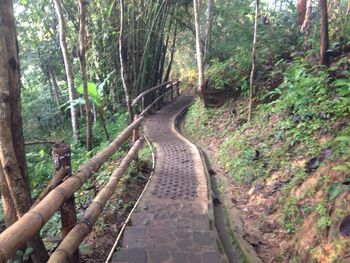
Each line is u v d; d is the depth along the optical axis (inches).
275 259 128.9
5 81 95.8
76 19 393.7
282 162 182.4
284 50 307.0
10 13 96.1
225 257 121.1
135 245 123.4
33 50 482.3
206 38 432.1
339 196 120.5
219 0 444.5
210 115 343.9
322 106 193.8
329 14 277.0
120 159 243.8
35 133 450.3
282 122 217.6
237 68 337.4
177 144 287.3
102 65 414.6
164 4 412.2
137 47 410.0
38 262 109.0
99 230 144.1
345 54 227.8
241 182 198.7
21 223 66.7
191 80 722.8
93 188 201.9
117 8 384.8
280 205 154.9
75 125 356.5
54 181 99.1
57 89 487.5
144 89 433.4
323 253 112.0
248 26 379.2
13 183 100.3
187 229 135.5
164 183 190.4
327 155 153.9
